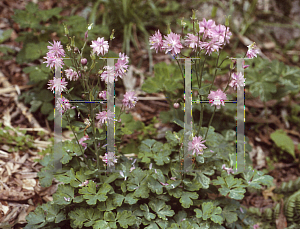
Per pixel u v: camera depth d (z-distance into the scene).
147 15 2.48
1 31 2.08
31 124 1.76
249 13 2.61
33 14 1.83
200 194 1.44
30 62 1.98
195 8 2.63
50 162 1.44
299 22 2.74
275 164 1.80
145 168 1.49
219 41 1.32
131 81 2.02
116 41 2.33
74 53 1.30
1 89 1.84
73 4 2.49
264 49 2.55
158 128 1.83
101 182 1.36
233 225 1.41
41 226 1.32
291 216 1.52
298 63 2.48
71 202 1.36
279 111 2.02
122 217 1.31
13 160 1.58
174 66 1.85
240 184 1.39
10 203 1.44
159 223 1.33
